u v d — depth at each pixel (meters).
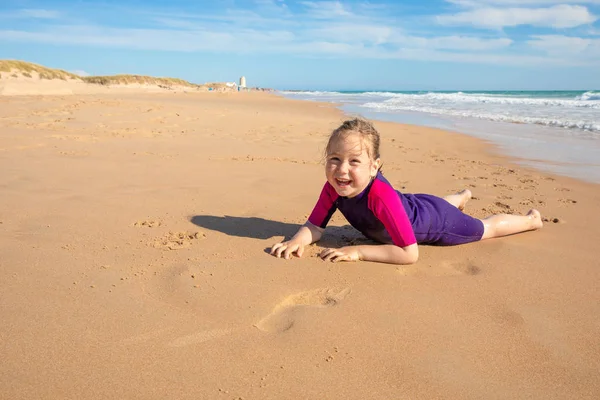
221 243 3.08
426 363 1.84
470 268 2.87
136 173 5.19
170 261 2.74
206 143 7.77
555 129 11.29
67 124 9.29
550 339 2.05
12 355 1.79
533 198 4.64
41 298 2.24
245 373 1.74
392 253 2.83
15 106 12.38
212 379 1.70
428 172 5.96
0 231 3.15
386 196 2.83
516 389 1.71
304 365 1.80
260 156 6.67
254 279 2.53
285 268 2.70
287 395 1.63
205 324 2.06
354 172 2.78
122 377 1.69
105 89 42.50
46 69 40.53
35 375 1.68
